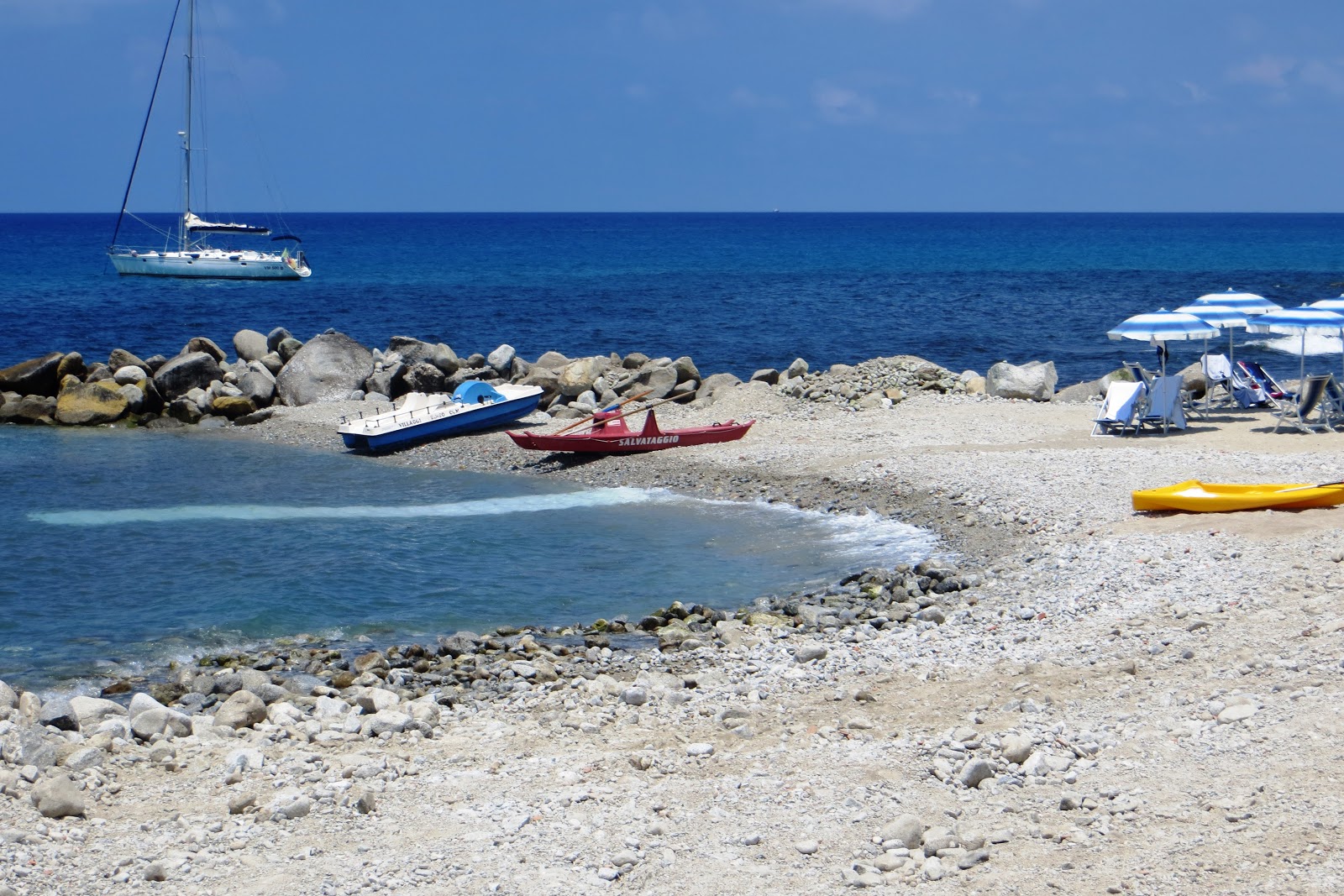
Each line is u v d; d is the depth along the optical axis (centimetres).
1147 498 1897
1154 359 4806
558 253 14712
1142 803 945
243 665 1510
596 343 5547
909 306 7238
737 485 2516
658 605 1758
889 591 1698
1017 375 3288
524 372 3838
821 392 3250
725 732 1175
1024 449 2517
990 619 1508
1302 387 2512
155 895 862
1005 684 1251
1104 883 834
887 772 1051
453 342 5669
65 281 8750
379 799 1027
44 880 882
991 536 1959
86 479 2734
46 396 3797
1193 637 1321
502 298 7875
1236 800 925
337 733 1180
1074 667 1276
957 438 2698
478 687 1367
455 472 2816
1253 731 1045
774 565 1944
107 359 5053
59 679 1465
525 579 1903
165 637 1630
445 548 2088
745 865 895
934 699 1226
